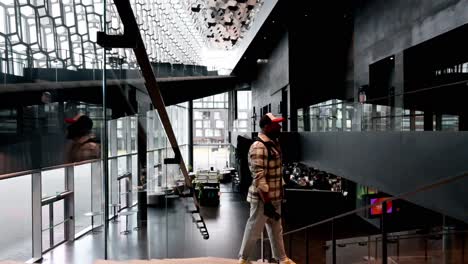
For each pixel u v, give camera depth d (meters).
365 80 14.24
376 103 8.09
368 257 8.48
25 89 6.13
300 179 18.44
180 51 27.47
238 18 23.86
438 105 5.84
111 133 5.08
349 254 9.02
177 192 8.62
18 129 5.94
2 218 10.16
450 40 9.90
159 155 8.23
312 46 17.61
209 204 21.66
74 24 8.53
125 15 2.06
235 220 17.89
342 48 17.42
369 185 8.28
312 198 17.28
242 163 23.62
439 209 5.53
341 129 10.23
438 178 5.61
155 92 3.65
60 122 6.52
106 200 5.29
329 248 10.02
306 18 17.09
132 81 4.24
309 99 17.42
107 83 4.29
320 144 12.05
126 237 7.17
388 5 12.30
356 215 15.77
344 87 17.25
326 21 17.53
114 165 5.99
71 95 6.49
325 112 11.70
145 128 7.73
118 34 2.33
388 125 7.47
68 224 9.80
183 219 9.23
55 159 6.42
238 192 25.78
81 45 7.24
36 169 6.22
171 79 20.03
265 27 18.28
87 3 6.05
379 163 7.76
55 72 6.84
